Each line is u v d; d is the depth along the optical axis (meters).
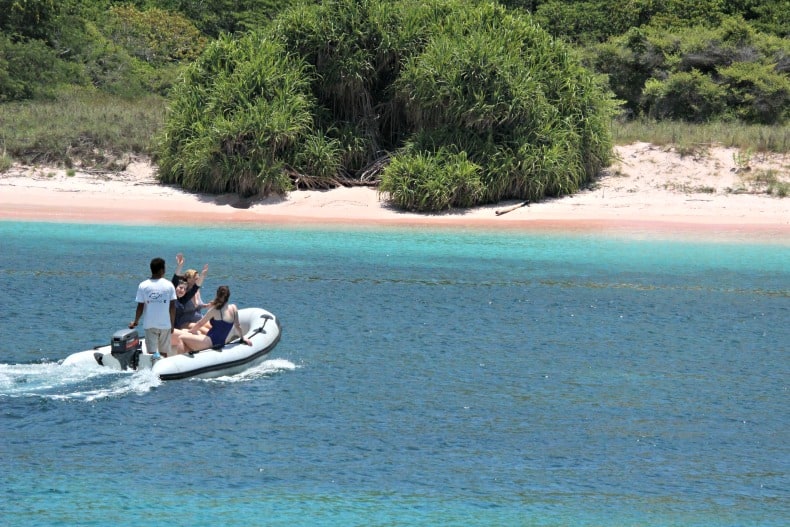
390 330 56.22
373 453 36.53
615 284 71.62
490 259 81.69
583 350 52.72
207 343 46.41
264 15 198.38
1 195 107.31
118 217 99.44
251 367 47.19
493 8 122.44
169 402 41.69
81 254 78.12
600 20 182.25
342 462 35.59
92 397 41.88
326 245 86.94
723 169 119.31
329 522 30.45
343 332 55.41
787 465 36.06
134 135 125.50
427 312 61.19
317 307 61.62
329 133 118.94
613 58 158.75
